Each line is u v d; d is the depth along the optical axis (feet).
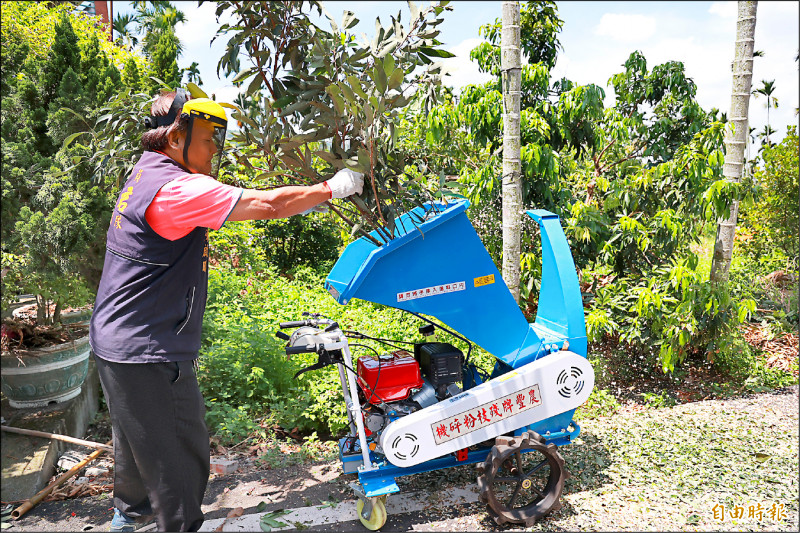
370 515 10.65
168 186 8.05
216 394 16.28
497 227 21.53
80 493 12.03
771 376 19.31
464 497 11.80
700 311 18.84
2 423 13.75
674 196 21.03
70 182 14.62
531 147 19.53
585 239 20.75
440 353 11.91
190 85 9.25
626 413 16.69
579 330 12.18
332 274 12.06
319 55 9.48
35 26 23.32
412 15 10.22
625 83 24.50
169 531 8.76
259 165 11.43
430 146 23.41
